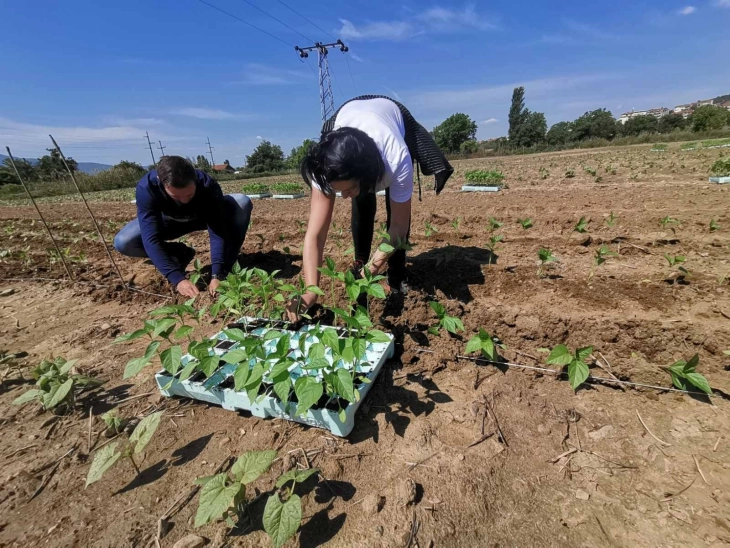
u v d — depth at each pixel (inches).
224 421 81.6
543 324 102.5
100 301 148.4
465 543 55.9
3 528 60.8
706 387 72.9
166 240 164.9
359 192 89.8
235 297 97.2
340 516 60.6
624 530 56.3
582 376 74.9
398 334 103.4
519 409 80.9
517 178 502.9
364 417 80.5
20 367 99.1
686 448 68.9
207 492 55.9
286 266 172.2
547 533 56.7
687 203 237.3
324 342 72.3
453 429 76.5
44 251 234.4
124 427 80.7
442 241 196.4
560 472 66.3
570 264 149.9
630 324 98.8
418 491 63.7
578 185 383.2
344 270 157.6
